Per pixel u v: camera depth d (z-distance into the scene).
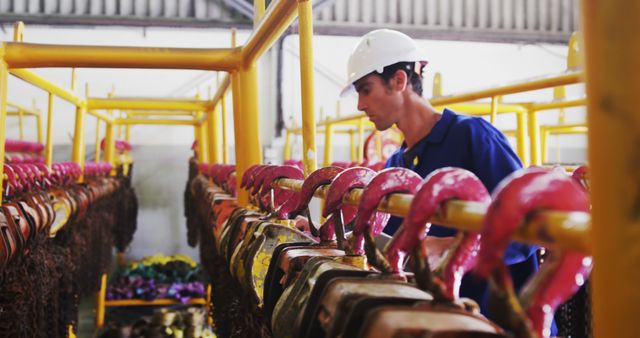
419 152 1.91
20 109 7.51
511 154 1.82
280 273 1.28
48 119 3.41
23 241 1.97
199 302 6.98
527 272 1.70
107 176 6.36
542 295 0.59
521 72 10.73
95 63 2.40
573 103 3.34
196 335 5.68
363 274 0.97
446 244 1.35
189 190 7.17
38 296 2.26
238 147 2.69
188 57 2.53
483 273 0.57
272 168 1.81
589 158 0.49
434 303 0.79
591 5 0.48
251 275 1.44
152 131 9.81
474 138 1.82
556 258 0.60
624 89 0.46
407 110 1.95
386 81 1.91
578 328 1.92
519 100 10.73
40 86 3.11
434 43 10.55
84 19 8.98
